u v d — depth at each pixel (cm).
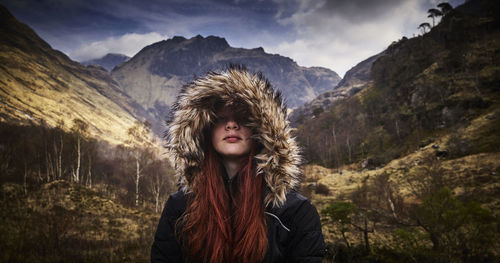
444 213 1054
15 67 16525
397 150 5728
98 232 1902
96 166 4912
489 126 4456
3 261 989
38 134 4869
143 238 1714
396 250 1215
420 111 6397
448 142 4516
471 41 7494
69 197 3009
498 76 5784
